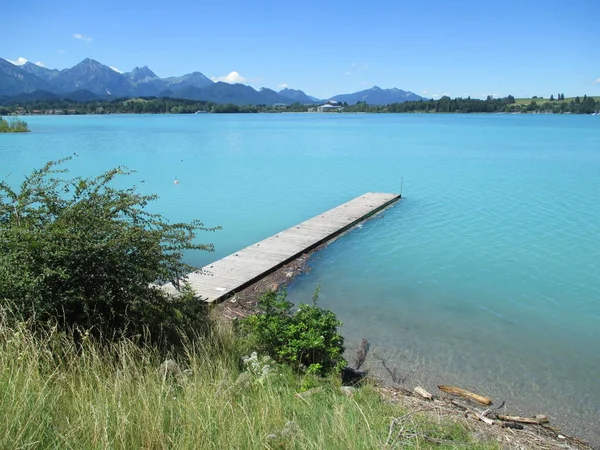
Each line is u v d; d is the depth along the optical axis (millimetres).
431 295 11914
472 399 7426
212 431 4344
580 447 6277
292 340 7156
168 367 5562
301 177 31922
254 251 14906
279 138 67750
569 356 8930
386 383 7836
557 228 18375
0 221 6418
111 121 138250
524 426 6660
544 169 34906
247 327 8039
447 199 24125
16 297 5613
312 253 15266
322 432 4570
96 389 4938
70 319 6000
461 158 42344
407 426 5461
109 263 6078
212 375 5961
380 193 24891
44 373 4887
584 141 60281
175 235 6926
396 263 14367
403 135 73688
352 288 12367
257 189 27578
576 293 12078
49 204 6570
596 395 7656
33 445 3656
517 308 11164
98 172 33719
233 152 48094
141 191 26812
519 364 8617
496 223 19141
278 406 5160
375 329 10008
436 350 9094
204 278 12414
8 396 4176
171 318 6781
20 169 34000
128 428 4055
